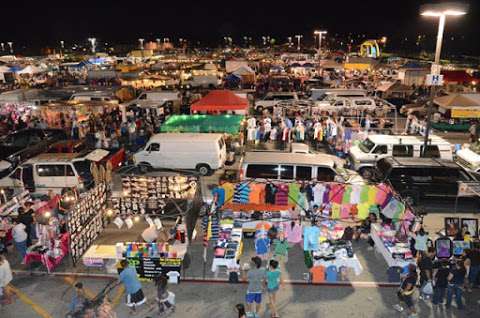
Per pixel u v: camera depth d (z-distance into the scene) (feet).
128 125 80.94
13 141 72.64
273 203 41.52
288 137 77.61
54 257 36.58
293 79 153.99
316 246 36.06
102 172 46.85
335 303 32.14
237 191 41.45
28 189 52.80
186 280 35.22
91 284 34.99
